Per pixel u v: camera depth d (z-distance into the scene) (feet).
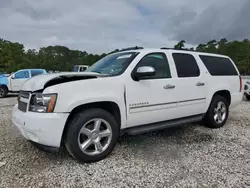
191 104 14.48
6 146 12.94
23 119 10.15
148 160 11.08
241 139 14.34
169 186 8.69
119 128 11.65
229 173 9.70
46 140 9.66
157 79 12.71
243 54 203.31
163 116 13.07
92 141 10.74
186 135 15.20
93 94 10.51
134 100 11.78
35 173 9.72
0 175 9.51
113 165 10.51
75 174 9.64
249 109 25.50
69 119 10.39
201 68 15.42
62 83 10.07
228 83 17.31
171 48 14.58
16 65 198.18
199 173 9.73
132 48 14.14
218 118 16.99
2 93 42.34
